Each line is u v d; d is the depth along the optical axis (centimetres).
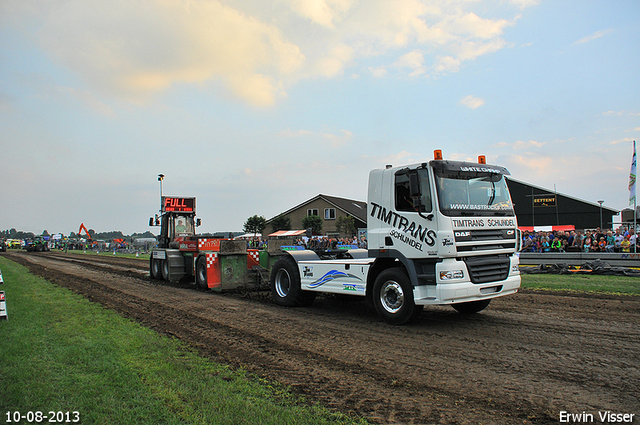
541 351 535
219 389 407
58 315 767
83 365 473
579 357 508
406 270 700
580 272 1341
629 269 1274
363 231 2170
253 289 1182
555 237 1908
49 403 371
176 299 1009
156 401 376
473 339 600
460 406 373
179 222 1524
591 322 685
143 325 709
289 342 598
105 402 373
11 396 385
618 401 379
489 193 710
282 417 346
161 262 1455
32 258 3098
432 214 642
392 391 409
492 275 680
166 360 500
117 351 530
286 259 943
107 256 3503
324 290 831
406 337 618
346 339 612
